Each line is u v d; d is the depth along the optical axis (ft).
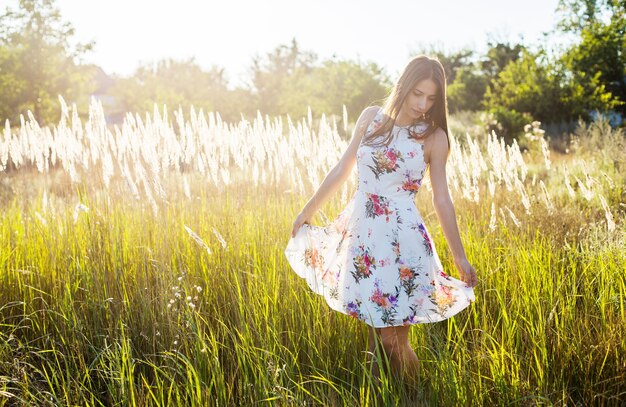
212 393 8.81
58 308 11.08
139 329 10.54
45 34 77.92
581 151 36.45
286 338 10.05
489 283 11.43
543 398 7.80
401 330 8.97
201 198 15.25
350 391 8.77
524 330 9.84
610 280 11.30
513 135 56.85
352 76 84.84
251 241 12.90
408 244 8.88
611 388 8.61
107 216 13.07
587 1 84.07
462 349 8.96
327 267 9.62
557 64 72.33
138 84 128.16
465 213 16.80
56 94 78.48
